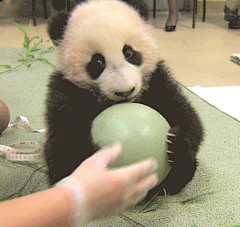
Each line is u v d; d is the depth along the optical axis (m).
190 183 1.46
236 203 1.32
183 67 3.13
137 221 1.22
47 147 1.33
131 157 1.10
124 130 1.12
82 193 0.59
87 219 0.61
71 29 1.19
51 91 1.33
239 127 1.97
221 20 5.54
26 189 1.44
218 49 3.77
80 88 1.27
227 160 1.63
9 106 2.30
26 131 2.00
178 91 1.38
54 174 1.27
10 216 0.51
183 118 1.30
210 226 1.18
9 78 2.88
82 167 0.67
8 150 1.69
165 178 1.34
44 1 5.57
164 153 1.18
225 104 2.30
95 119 1.21
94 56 1.15
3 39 4.30
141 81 1.22
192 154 1.27
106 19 1.13
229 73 2.99
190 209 1.29
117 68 1.14
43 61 3.05
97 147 1.12
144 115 1.17
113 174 0.67
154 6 5.71
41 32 4.67
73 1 1.29
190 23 5.30
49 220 0.54
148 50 1.23
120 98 1.19
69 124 1.23
